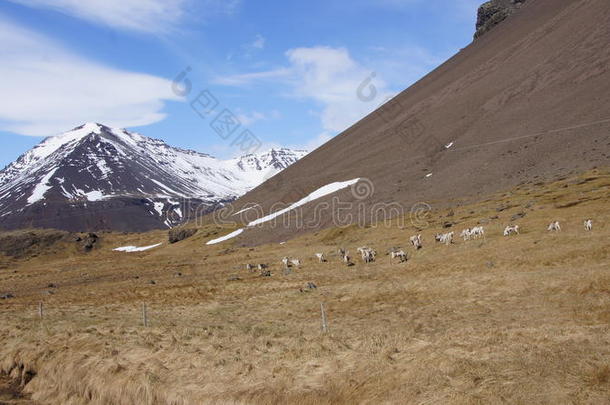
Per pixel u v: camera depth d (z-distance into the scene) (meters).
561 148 92.56
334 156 175.12
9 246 171.88
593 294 27.94
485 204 77.75
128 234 198.50
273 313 37.44
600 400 14.19
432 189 100.62
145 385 22.55
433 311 31.44
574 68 127.44
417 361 18.91
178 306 45.75
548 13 192.00
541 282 32.53
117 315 41.16
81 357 26.98
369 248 65.19
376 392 17.61
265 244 107.56
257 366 21.91
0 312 48.41
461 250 51.12
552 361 17.05
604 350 17.48
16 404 25.06
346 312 35.09
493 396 15.40
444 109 159.00
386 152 146.00
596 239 41.12
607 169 75.81
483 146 112.44
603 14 146.62
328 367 20.38
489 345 19.66
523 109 122.31
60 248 174.88
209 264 87.38
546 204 64.31
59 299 58.03
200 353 24.62
